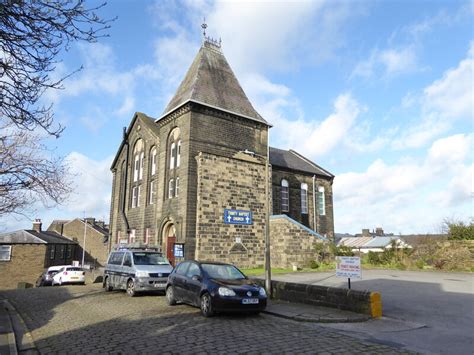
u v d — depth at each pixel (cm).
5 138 783
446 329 873
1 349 717
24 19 539
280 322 973
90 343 768
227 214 2488
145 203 2994
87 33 593
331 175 4094
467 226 2461
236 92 2934
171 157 2731
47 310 1241
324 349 701
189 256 2300
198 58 2952
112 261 1819
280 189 3500
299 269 2453
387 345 737
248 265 2517
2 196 1133
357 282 1720
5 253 4134
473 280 1781
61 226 6019
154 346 731
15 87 588
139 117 3316
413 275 2019
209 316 1038
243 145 2753
